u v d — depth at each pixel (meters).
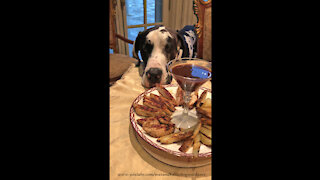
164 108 0.86
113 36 2.13
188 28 1.80
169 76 1.26
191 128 0.73
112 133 0.83
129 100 1.07
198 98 0.93
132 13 3.07
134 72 1.45
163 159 0.68
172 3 3.30
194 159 0.66
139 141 0.78
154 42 1.27
